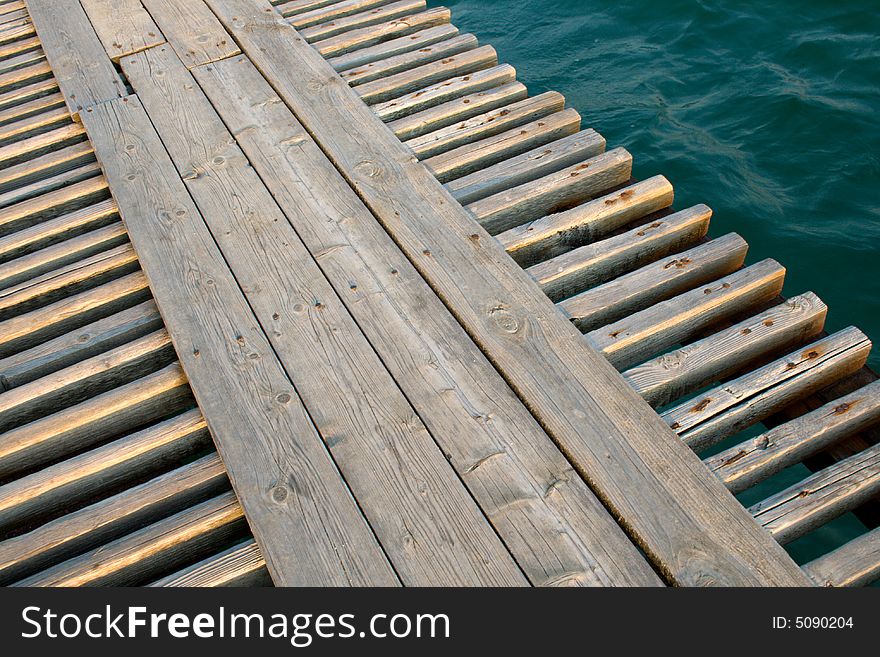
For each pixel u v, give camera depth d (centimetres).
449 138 414
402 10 526
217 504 264
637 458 259
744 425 287
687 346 300
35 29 519
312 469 263
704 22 809
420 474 260
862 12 786
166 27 492
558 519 246
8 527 283
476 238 339
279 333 306
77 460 283
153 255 343
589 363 287
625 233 349
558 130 412
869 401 278
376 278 324
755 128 682
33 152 436
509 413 274
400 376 288
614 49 800
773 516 250
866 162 638
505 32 852
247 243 344
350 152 388
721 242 339
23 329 337
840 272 558
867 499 261
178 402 310
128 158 396
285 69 447
